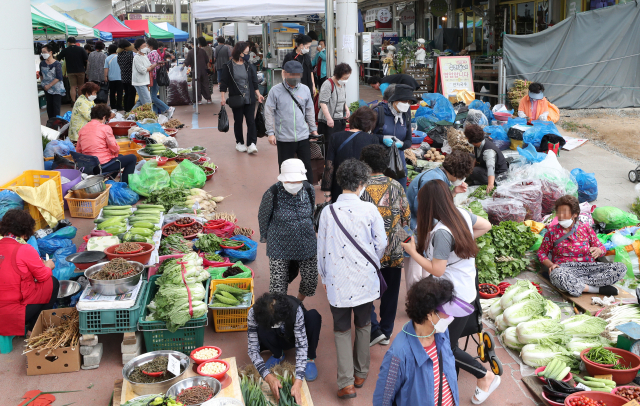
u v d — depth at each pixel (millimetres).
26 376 4008
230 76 9984
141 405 3256
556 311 4719
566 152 10250
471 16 20188
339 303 3631
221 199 7648
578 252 5430
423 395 2717
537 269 5922
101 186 6820
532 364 4184
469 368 3629
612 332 4434
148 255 4598
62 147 8336
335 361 4305
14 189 5758
